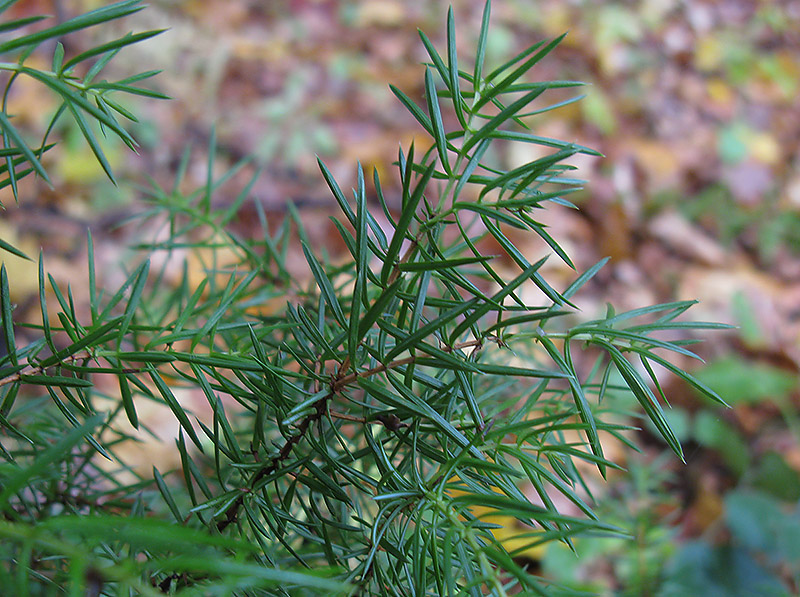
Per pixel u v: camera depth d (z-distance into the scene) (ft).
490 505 0.51
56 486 0.74
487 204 0.54
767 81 3.70
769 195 3.11
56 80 0.50
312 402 0.55
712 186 3.09
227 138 2.73
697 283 2.70
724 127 3.39
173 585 0.58
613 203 2.82
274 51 3.13
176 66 2.95
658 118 3.37
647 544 1.17
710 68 3.68
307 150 2.75
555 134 3.10
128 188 2.38
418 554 0.52
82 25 0.48
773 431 2.14
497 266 2.37
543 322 0.58
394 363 0.54
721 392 2.12
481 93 0.56
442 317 0.52
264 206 2.45
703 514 1.83
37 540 0.41
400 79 3.16
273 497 0.78
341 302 0.86
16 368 0.55
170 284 2.01
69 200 2.30
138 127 2.61
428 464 0.79
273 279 0.93
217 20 3.19
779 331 2.62
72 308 0.56
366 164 2.74
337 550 0.65
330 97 3.01
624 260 2.70
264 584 0.53
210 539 0.41
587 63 3.51
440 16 3.50
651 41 3.71
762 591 1.42
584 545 1.43
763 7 4.07
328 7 3.42
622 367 0.56
